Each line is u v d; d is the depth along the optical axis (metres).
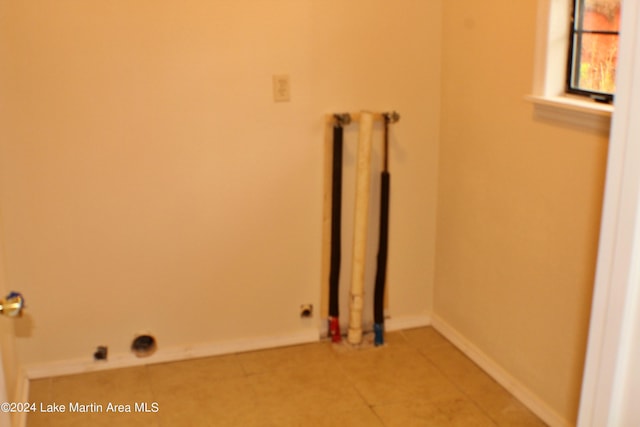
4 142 2.52
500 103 2.50
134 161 2.66
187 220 2.79
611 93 2.06
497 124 2.54
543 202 2.32
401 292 3.16
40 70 2.48
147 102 2.62
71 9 2.46
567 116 2.14
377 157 2.95
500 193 2.56
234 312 2.95
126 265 2.77
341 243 3.00
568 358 2.29
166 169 2.70
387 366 2.85
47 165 2.58
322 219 2.94
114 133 2.61
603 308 1.07
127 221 2.72
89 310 2.78
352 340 3.02
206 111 2.69
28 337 2.74
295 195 2.88
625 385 1.06
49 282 2.70
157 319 2.87
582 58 2.18
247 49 2.67
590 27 2.13
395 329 3.18
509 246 2.55
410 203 3.05
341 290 3.07
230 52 2.65
